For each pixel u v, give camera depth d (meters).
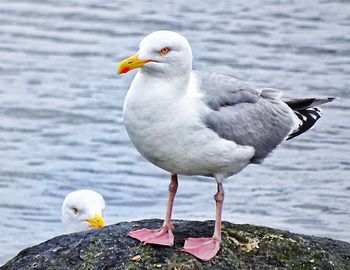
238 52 22.14
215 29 23.36
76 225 14.82
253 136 11.22
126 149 19.03
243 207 16.83
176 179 11.27
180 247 11.11
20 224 16.62
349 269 11.38
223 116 10.91
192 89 10.84
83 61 22.14
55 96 20.69
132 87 10.75
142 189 17.56
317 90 20.45
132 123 10.70
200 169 10.98
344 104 20.05
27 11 24.45
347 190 17.42
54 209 17.17
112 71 21.67
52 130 19.66
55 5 24.83
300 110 11.97
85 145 19.12
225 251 11.10
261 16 24.17
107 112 20.20
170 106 10.60
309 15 24.23
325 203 16.94
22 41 22.97
